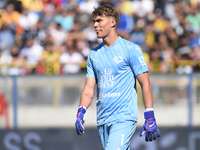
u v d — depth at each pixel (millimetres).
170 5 29703
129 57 9211
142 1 29250
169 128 18438
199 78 18547
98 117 9695
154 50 27469
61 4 28750
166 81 18516
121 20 28047
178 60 27500
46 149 18359
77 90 18375
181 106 18547
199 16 30156
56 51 26734
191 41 28766
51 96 18359
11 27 27859
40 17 28297
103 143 9742
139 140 18172
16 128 18375
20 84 18328
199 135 18531
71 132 18359
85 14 28109
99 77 9547
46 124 18375
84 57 26844
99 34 9344
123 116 9195
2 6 28531
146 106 8945
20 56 26547
